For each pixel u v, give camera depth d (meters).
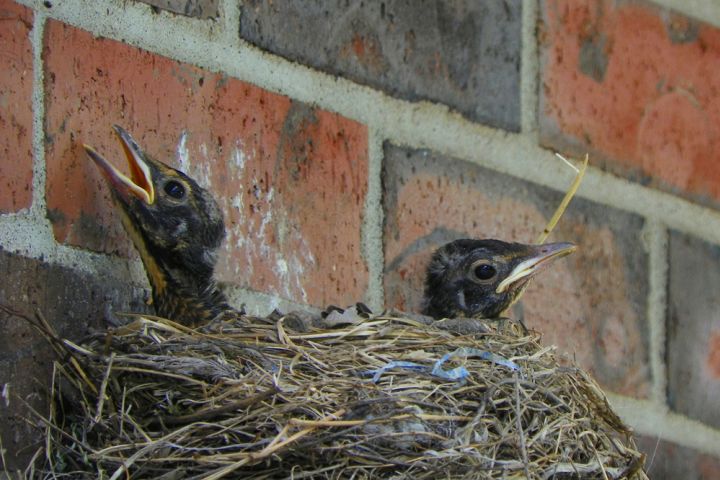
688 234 9.63
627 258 9.29
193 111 7.56
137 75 7.38
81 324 6.93
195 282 7.44
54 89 7.04
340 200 8.04
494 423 6.77
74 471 6.45
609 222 9.24
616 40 9.53
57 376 6.63
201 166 7.54
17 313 6.51
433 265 8.35
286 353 6.75
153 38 7.47
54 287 6.86
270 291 7.68
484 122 8.75
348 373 6.73
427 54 8.57
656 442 9.16
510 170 8.81
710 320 9.64
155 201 7.31
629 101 9.51
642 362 9.23
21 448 6.55
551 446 6.90
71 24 7.16
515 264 8.50
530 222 8.84
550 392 7.04
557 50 9.20
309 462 6.44
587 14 9.41
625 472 7.15
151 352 6.56
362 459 6.46
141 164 7.26
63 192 6.98
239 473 6.41
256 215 7.70
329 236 7.95
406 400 6.64
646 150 9.54
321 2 8.18
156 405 6.49
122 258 7.20
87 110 7.15
